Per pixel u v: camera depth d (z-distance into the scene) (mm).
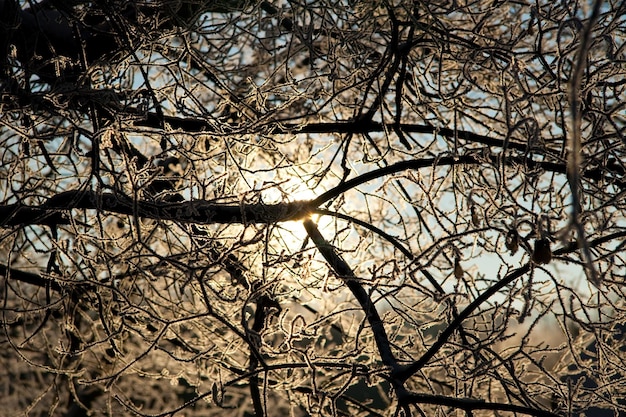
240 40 5590
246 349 5453
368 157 4656
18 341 8047
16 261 6938
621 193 3225
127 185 4559
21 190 4375
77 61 4664
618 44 4441
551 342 5512
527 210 3412
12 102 4250
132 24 4648
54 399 6242
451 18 5160
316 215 4383
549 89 4523
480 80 5629
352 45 4953
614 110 3314
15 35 4578
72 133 4082
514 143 4500
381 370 3721
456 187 4270
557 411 4273
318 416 4156
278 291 4691
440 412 4363
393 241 4398
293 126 4859
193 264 4203
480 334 5359
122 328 4125
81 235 4258
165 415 3906
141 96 4383
